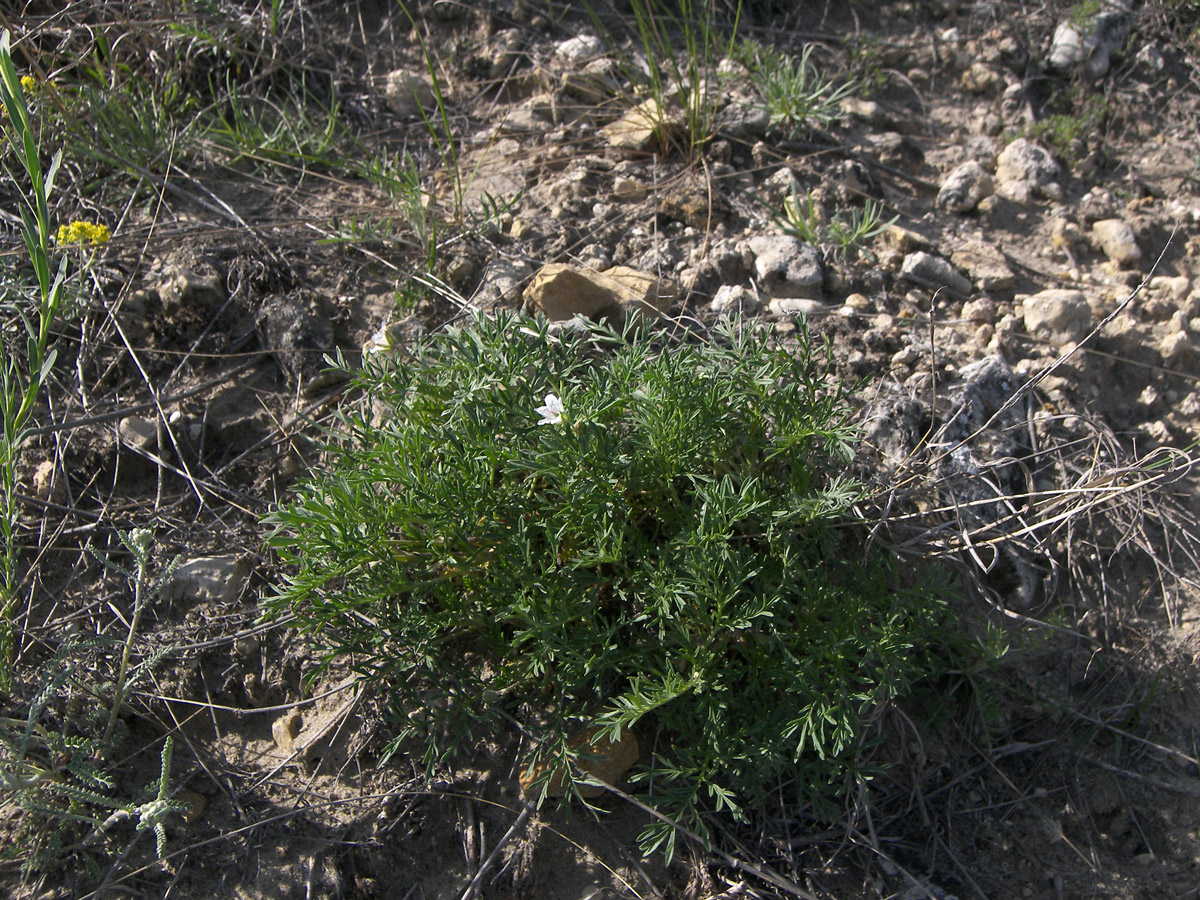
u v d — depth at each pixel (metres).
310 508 0.52
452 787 0.58
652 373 0.58
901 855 0.59
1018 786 0.61
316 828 0.57
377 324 0.73
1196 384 0.73
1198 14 0.94
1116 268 0.79
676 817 0.56
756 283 0.75
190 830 0.56
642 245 0.77
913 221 0.81
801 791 0.57
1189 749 0.62
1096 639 0.64
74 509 0.65
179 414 0.68
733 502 0.55
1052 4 0.95
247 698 0.61
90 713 0.58
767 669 0.56
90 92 0.79
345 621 0.60
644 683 0.54
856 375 0.70
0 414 0.64
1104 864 0.59
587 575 0.56
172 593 0.62
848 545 0.63
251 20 0.87
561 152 0.84
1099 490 0.62
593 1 0.96
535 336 0.61
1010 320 0.74
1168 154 0.88
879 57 0.92
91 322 0.72
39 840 0.55
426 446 0.56
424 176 0.83
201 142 0.82
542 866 0.56
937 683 0.63
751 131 0.84
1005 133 0.88
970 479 0.66
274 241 0.76
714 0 0.94
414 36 0.93
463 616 0.56
